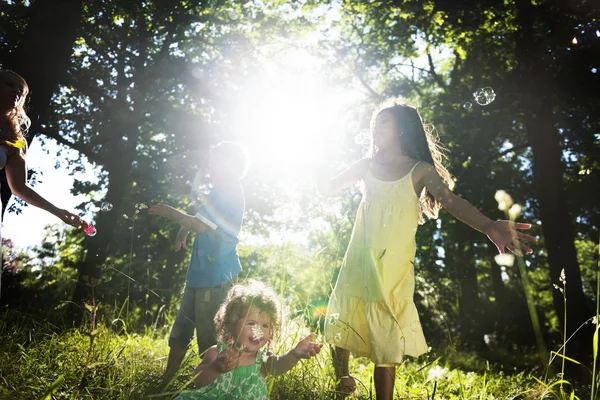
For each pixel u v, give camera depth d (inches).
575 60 497.0
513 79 586.6
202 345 170.6
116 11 530.6
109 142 664.4
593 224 761.6
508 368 414.6
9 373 138.3
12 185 141.9
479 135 657.0
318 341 152.6
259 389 119.5
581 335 470.3
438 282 746.8
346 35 689.0
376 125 153.0
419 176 146.2
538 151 525.0
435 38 613.6
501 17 550.3
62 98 640.4
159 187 700.0
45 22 307.4
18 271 487.8
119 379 138.5
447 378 226.4
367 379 203.0
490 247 879.1
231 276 171.3
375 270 139.9
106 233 583.5
